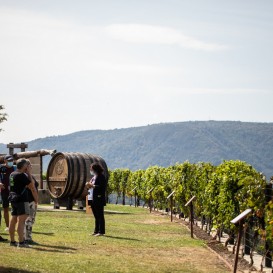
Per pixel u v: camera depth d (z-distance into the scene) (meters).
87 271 14.08
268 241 15.38
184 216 32.69
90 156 36.31
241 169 20.11
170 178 36.91
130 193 47.94
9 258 14.98
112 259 16.14
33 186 17.55
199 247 19.97
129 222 28.44
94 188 21.61
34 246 17.58
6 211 20.89
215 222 21.66
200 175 28.42
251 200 16.41
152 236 22.55
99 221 21.69
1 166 20.84
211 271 15.43
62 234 21.30
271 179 16.28
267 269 16.25
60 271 13.83
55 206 36.53
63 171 35.88
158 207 39.34
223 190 20.02
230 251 19.38
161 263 16.17
